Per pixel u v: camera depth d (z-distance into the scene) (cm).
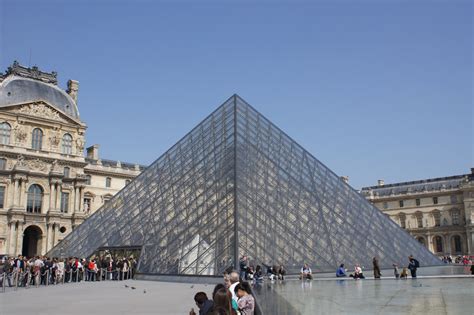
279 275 3366
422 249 5012
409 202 15600
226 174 4066
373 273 3872
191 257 3641
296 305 1772
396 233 4850
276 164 4538
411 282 3036
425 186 15488
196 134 5209
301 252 3662
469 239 14025
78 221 10556
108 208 5219
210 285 3212
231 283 1548
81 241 5012
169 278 3650
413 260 3572
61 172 10444
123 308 2141
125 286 3334
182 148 5194
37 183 10200
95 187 11769
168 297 2572
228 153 4325
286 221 3875
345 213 4488
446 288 2489
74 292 3102
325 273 3619
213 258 3456
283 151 4891
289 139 5178
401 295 2120
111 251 4562
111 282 3975
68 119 10950
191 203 4197
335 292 2312
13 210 9644
